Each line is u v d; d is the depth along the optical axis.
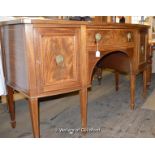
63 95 2.36
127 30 1.62
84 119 1.42
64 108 1.99
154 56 3.24
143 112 1.88
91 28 1.29
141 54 1.93
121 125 1.63
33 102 1.14
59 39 1.16
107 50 1.44
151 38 2.94
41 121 1.71
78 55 1.26
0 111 1.91
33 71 1.11
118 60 2.08
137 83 2.82
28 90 1.14
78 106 2.04
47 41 1.12
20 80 1.25
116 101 2.18
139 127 1.59
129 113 1.86
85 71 1.31
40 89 1.15
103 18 2.49
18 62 1.23
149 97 2.27
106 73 3.47
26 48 1.07
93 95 2.39
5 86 1.65
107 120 1.72
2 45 1.46
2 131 1.54
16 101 2.17
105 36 1.40
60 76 1.21
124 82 2.92
